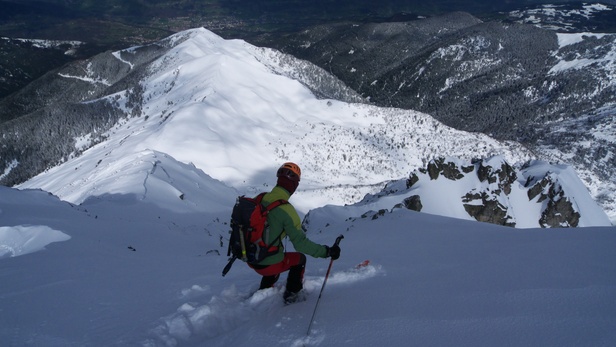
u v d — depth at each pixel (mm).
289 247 11633
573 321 3256
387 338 3451
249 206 4422
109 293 5988
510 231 9555
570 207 39406
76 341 4238
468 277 4949
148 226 18016
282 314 4438
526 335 3137
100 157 132125
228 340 4094
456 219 15039
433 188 37781
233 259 4488
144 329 4449
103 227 15805
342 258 8008
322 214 28500
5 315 4969
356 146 197875
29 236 10570
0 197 16672
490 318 3520
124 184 32562
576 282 4316
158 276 7430
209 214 31938
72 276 7078
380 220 16594
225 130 168500
